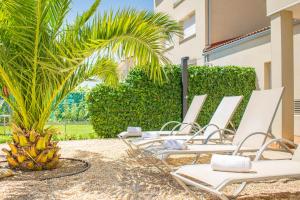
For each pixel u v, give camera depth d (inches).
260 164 146.6
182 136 277.4
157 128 454.6
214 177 123.6
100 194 170.6
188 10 704.4
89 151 318.3
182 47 736.3
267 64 487.2
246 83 498.3
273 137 193.3
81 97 589.9
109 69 265.0
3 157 286.7
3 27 213.9
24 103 228.4
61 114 574.2
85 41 211.6
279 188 181.8
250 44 513.0
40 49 222.1
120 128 439.8
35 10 205.2
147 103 449.7
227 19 631.8
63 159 273.6
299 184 189.8
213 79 486.6
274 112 206.4
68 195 169.0
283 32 348.5
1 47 214.7
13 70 218.7
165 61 225.1
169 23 229.3
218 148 198.8
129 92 441.4
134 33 207.2
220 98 488.7
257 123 216.5
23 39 211.9
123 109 440.5
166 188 181.2
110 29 206.2
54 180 199.6
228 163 129.8
